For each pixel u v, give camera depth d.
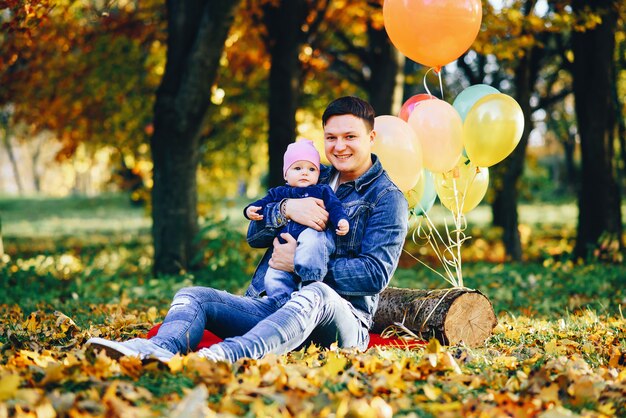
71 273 9.72
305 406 2.71
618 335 4.71
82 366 3.06
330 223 3.95
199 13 9.23
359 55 12.60
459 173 5.40
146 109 13.82
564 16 9.61
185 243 9.63
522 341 4.64
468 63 13.91
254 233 4.09
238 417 2.59
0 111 14.32
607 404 2.93
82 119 13.95
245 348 3.35
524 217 26.16
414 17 5.12
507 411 2.83
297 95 10.98
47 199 39.12
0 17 10.04
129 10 12.51
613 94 11.02
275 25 10.91
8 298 7.36
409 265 13.42
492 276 9.07
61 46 12.20
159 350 3.31
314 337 3.84
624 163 16.00
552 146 38.59
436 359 3.46
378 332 4.75
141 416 2.48
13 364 3.26
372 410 2.65
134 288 8.05
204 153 15.66
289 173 4.11
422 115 5.06
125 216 29.64
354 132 3.96
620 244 10.98
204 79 9.23
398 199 4.00
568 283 8.41
